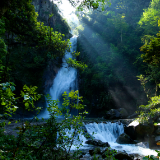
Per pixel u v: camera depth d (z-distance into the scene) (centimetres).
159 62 1648
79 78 4253
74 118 344
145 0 5650
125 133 1298
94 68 4034
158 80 2323
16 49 3278
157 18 3856
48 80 3794
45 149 307
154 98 1547
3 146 279
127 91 3472
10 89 250
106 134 1432
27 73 3459
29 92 283
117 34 4962
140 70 3484
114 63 3941
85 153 795
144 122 1154
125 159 655
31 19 784
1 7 328
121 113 2536
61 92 4125
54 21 4812
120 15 4841
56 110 327
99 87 3675
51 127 318
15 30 768
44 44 856
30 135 301
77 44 5191
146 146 1033
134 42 4378
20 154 265
